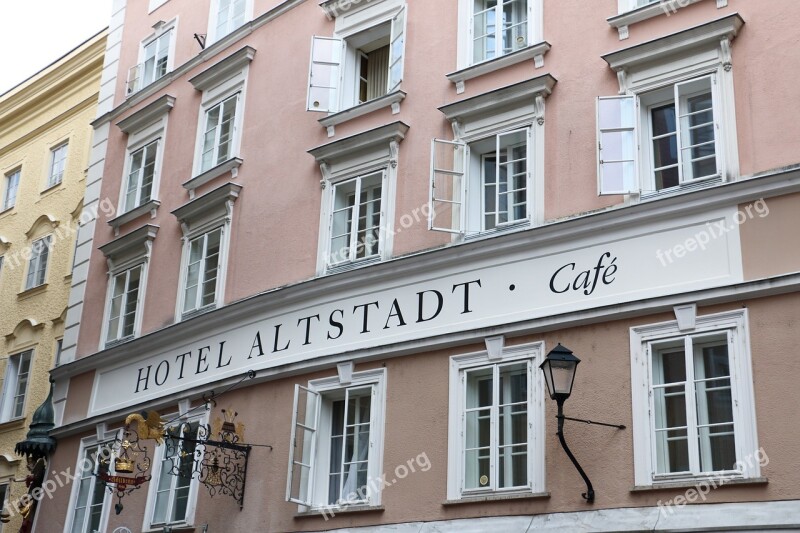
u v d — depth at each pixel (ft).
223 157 75.51
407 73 64.54
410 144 62.49
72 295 83.87
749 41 51.06
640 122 53.57
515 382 53.31
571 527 47.70
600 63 55.93
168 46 85.81
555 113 56.54
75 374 79.41
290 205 67.92
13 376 97.81
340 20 70.64
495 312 54.29
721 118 50.70
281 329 63.72
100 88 91.81
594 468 48.37
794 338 45.32
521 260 54.29
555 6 58.95
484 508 51.08
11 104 110.83
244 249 69.67
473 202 58.95
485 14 62.69
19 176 108.88
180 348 70.49
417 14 65.67
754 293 46.62
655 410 48.01
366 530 54.75
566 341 51.44
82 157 100.73
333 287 61.41
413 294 57.93
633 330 49.47
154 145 82.38
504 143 58.49
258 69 75.05
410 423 55.57
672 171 52.85
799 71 49.16
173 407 69.00
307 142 68.74
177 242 75.77
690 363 47.47
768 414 44.88
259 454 61.82
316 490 58.54
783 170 47.24
